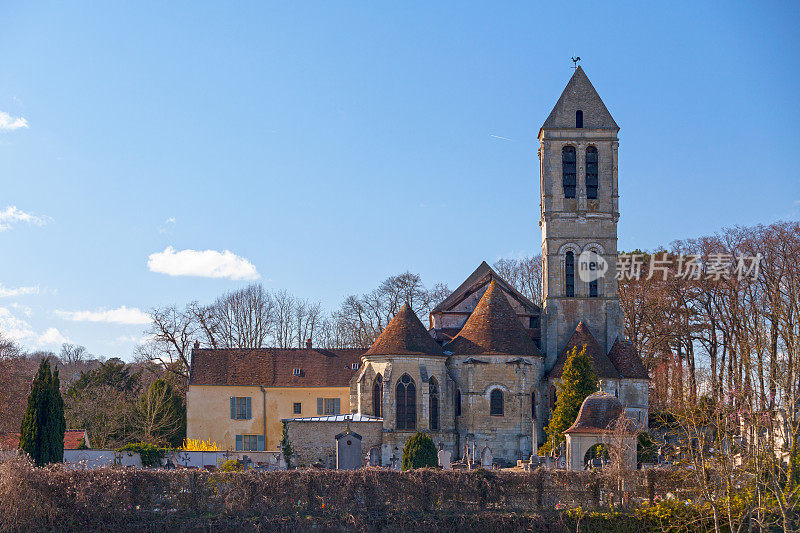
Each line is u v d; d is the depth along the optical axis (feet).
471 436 270.26
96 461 234.38
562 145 298.76
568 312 291.99
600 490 175.94
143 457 240.32
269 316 418.31
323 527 170.60
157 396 310.86
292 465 247.91
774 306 239.91
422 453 240.73
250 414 327.26
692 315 329.31
